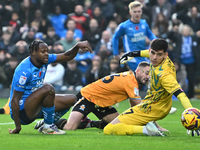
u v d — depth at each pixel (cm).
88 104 1831
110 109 1866
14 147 1196
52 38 4606
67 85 4238
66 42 4378
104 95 1820
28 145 1234
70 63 4216
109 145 1251
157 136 1515
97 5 5053
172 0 5131
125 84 1788
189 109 1348
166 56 1470
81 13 4825
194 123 1330
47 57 1522
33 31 4716
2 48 4659
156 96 1531
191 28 4528
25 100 1530
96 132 1712
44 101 1527
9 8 5109
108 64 4169
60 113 1788
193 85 4344
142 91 4391
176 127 2027
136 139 1404
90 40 4588
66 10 5094
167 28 4394
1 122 2184
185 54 4269
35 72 1527
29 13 5153
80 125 1912
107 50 4253
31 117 1555
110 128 1577
